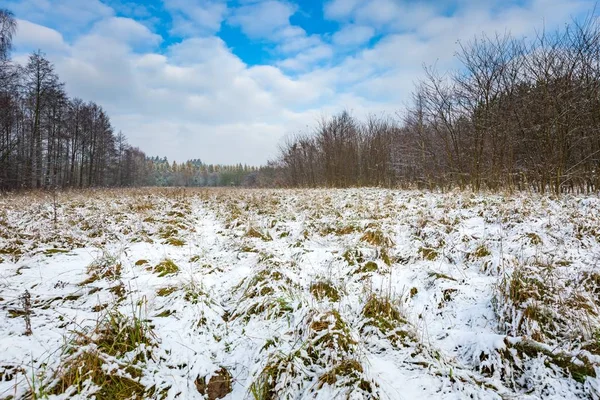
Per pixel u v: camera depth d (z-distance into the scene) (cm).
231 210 963
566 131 1000
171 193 1532
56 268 463
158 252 550
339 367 264
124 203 1062
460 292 378
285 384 259
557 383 246
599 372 241
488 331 317
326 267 482
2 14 1747
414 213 741
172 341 310
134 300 371
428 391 250
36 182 2428
